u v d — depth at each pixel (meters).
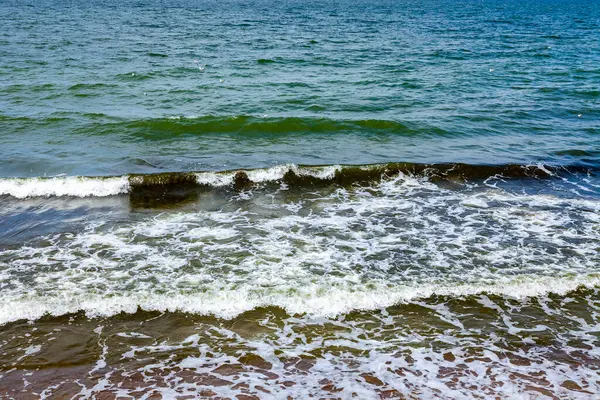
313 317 7.05
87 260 8.36
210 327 6.80
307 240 9.17
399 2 112.44
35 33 36.19
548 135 15.62
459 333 6.77
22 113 16.19
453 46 35.88
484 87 22.11
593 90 21.59
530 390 5.80
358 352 6.39
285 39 37.66
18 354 6.20
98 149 13.56
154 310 7.11
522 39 41.34
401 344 6.55
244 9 72.56
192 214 10.19
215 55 28.95
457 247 8.98
